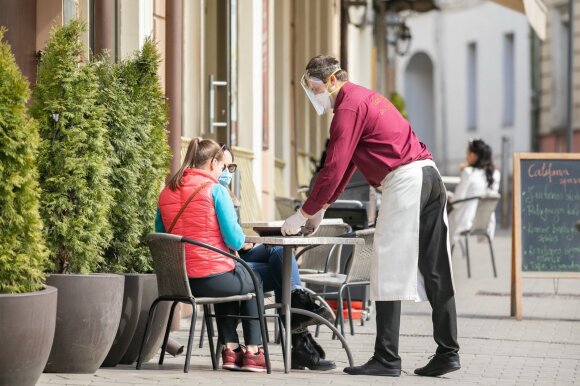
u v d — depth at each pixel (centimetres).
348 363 1054
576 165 1461
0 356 780
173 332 1242
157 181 1005
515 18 5600
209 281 955
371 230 1185
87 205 908
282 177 2169
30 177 799
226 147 1159
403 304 1598
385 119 947
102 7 1073
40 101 902
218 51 1612
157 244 949
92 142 907
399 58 6234
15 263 795
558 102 5366
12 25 1050
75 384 866
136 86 991
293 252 1095
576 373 1010
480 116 5816
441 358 971
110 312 909
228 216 960
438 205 961
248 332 980
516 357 1103
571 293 1775
